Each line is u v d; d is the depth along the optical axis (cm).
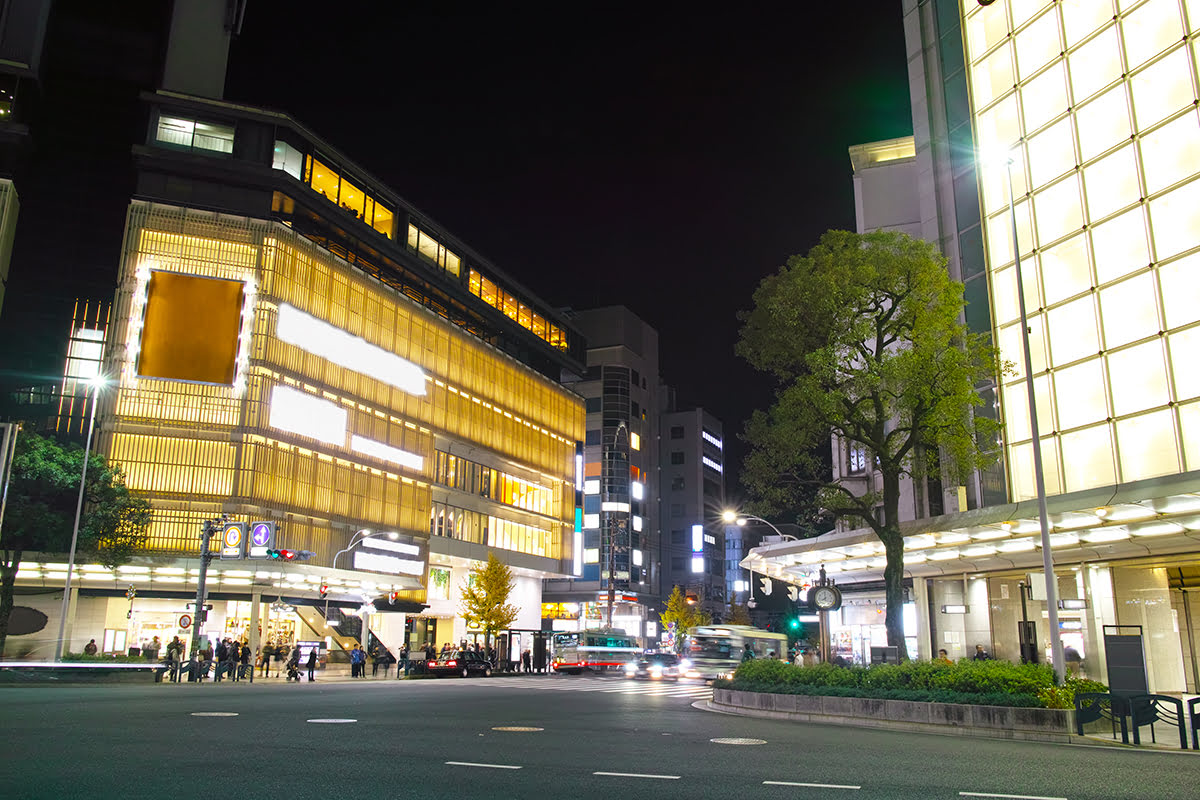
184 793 774
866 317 2359
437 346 6003
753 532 12419
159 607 4322
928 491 3494
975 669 1719
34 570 3841
